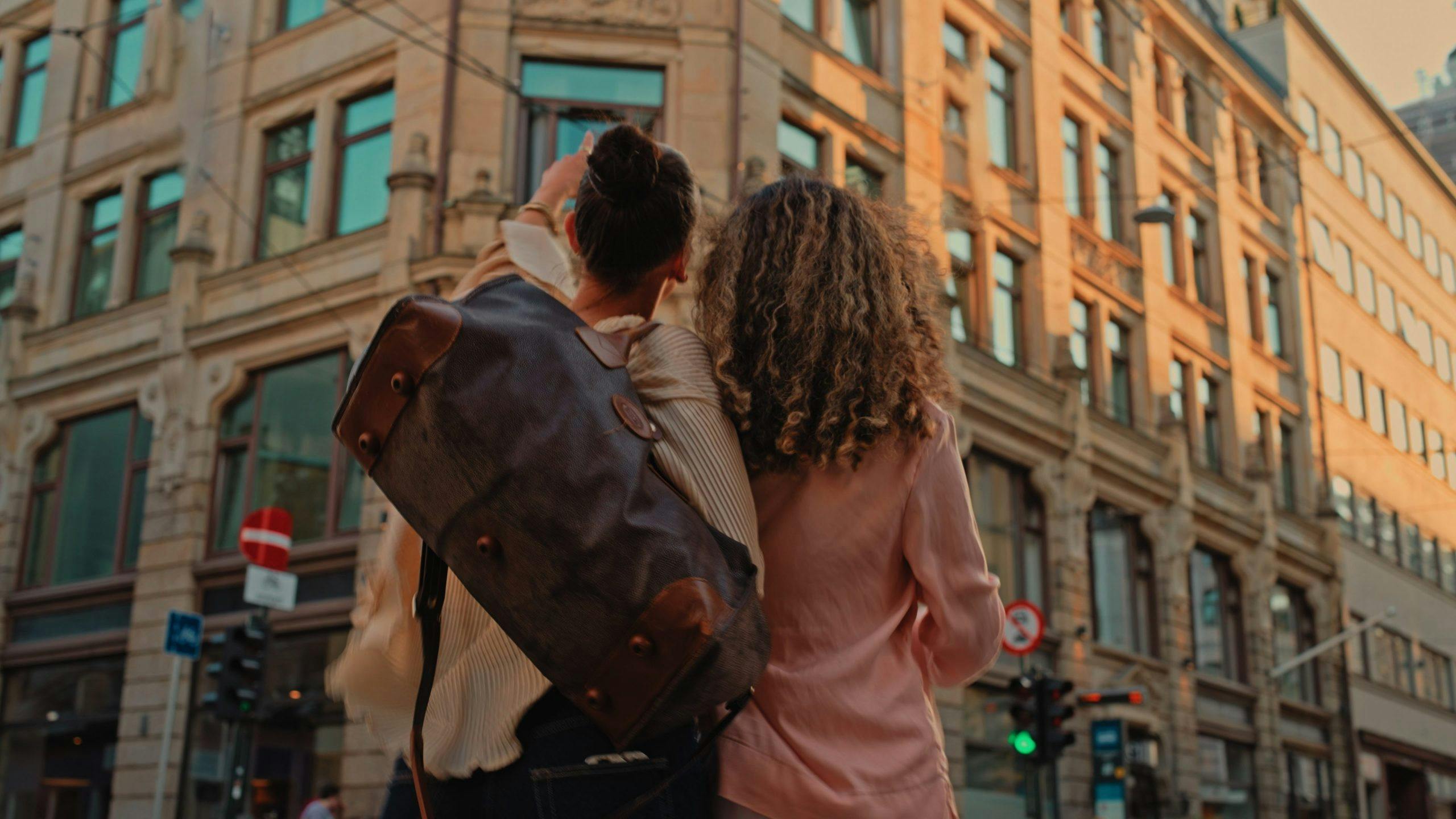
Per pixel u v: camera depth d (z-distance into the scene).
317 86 16.27
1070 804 18.27
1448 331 40.59
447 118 14.88
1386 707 30.58
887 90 17.98
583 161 2.20
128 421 17.02
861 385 1.58
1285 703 25.78
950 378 1.72
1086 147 22.59
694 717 1.32
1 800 16.75
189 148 17.16
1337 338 32.06
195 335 16.23
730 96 15.23
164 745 10.32
